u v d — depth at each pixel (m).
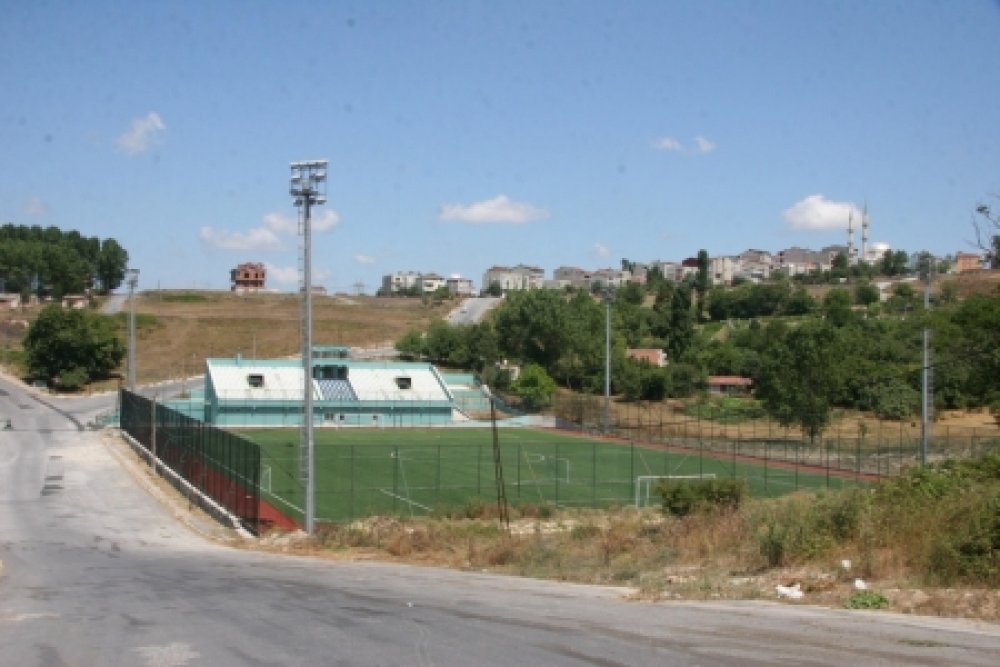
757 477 59.09
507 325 131.12
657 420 99.81
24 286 181.25
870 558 17.20
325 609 15.51
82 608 16.16
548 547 28.80
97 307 175.25
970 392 50.06
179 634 13.07
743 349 128.38
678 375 117.00
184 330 157.12
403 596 17.73
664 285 166.88
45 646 12.45
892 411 89.19
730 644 11.59
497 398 109.75
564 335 126.25
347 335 163.38
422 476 58.69
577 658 10.90
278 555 31.94
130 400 69.62
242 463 39.72
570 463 66.19
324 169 35.41
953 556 16.06
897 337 97.81
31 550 32.50
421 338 140.88
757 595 16.31
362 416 93.31
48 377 113.00
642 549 25.70
